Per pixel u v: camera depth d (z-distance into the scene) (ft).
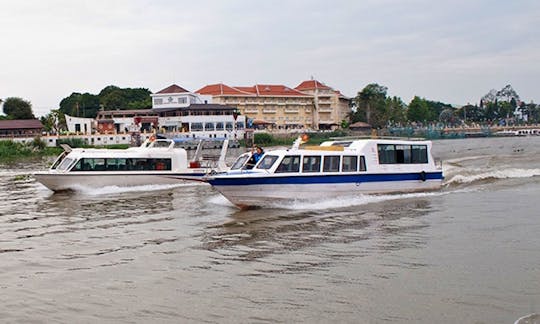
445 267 40.47
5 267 43.91
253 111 406.82
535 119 655.35
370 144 79.25
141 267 43.11
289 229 56.34
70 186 92.84
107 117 355.56
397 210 66.28
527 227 53.06
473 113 633.61
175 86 363.97
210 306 33.94
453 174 99.25
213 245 49.93
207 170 98.22
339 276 39.19
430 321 30.58
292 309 33.01
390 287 36.40
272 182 69.67
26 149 245.45
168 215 67.41
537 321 29.78
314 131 379.35
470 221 57.06
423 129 433.07
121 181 95.91
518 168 107.96
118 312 33.40
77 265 44.19
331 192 74.74
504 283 36.35
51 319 32.50
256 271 41.11
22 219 66.85
